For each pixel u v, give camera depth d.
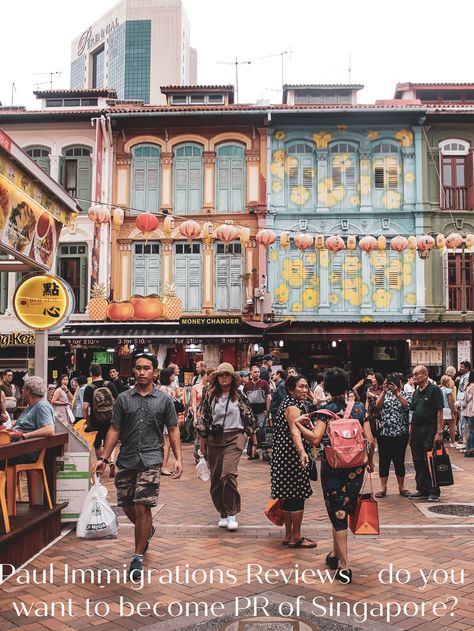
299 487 6.50
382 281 22.44
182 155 23.30
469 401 13.80
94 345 20.78
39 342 8.62
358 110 22.23
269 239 16.47
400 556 6.22
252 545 6.66
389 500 9.07
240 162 23.17
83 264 22.75
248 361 21.48
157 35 141.75
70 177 23.16
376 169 22.91
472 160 22.75
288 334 19.59
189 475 11.41
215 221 22.77
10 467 6.31
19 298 8.62
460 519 7.80
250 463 12.96
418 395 9.28
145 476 5.72
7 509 6.09
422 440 9.18
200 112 22.53
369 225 22.64
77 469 7.50
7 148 6.57
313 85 25.23
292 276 22.55
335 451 5.46
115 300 22.64
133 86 141.75
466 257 22.53
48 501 6.72
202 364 13.11
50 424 6.63
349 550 6.44
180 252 22.98
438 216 22.62
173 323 20.91
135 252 23.02
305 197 22.88
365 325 19.92
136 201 23.09
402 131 22.91
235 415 7.44
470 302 22.34
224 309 22.73
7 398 12.17
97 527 6.81
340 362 22.00
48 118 22.77
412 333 19.45
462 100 24.48
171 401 6.06
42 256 8.32
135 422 5.86
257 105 23.19
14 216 7.12
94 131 23.02
